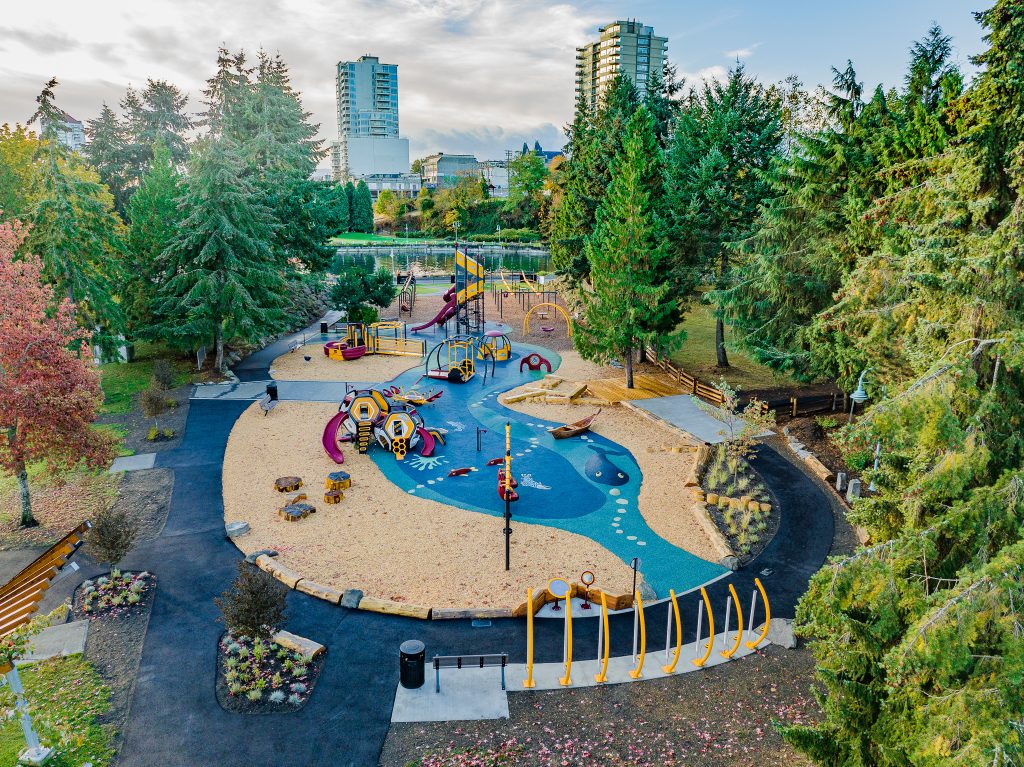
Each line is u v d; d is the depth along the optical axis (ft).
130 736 44.65
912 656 28.96
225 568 66.54
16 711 38.93
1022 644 27.66
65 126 125.59
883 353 66.18
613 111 195.11
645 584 63.77
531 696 49.11
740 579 66.03
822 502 82.02
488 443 102.83
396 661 52.95
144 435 103.91
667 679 51.29
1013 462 35.78
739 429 104.53
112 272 131.13
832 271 96.73
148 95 314.76
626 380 130.41
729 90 133.59
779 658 54.19
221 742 44.34
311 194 190.60
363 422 98.27
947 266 39.24
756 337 109.81
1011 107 39.58
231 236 130.41
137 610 59.31
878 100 93.71
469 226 575.38
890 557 34.53
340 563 67.41
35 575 46.88
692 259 134.31
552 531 75.10
